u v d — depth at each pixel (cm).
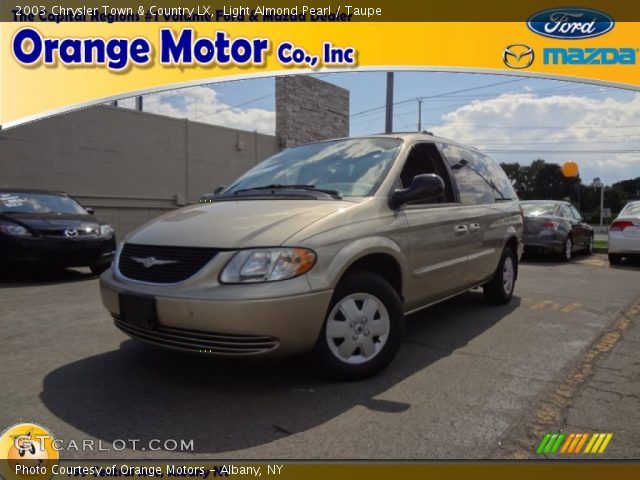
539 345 421
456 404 299
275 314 279
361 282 329
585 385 329
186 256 300
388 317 344
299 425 271
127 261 331
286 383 328
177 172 1484
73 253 764
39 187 1181
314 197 357
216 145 1591
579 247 1189
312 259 295
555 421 277
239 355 283
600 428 270
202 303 277
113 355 388
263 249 288
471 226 470
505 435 262
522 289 705
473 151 550
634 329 475
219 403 299
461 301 606
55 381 334
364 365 333
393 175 383
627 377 345
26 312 545
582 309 564
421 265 390
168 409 291
